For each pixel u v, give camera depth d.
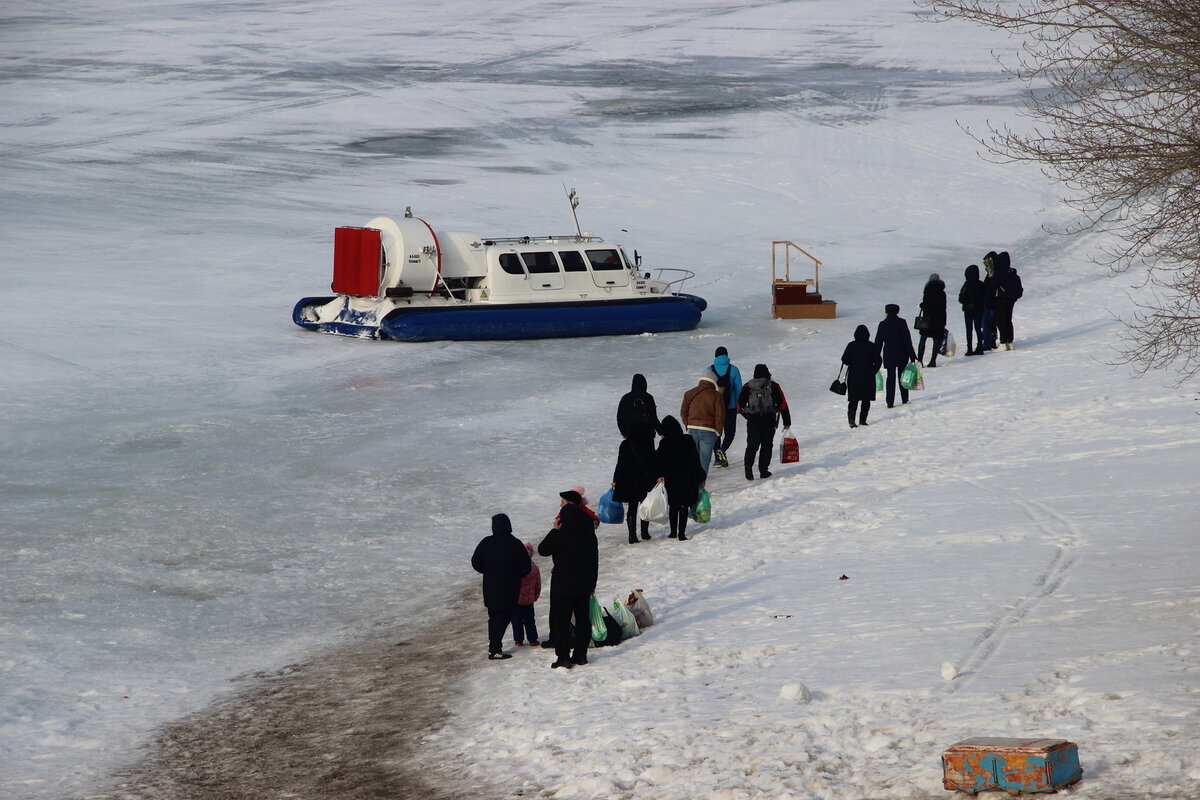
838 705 29.28
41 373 84.44
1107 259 154.62
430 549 52.66
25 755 32.16
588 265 111.38
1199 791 21.61
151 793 29.47
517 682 35.66
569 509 36.94
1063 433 63.59
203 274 129.38
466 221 171.50
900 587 39.50
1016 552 42.03
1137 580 36.53
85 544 51.75
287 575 49.00
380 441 71.31
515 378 90.81
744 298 132.62
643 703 31.77
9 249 136.00
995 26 33.12
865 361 72.38
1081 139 31.80
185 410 77.44
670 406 81.75
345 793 28.48
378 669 38.66
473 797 27.23
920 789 23.84
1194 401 66.06
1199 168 30.05
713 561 47.38
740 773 25.97
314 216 169.25
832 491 57.06
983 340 95.56
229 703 36.22
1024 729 26.00
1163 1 29.70
